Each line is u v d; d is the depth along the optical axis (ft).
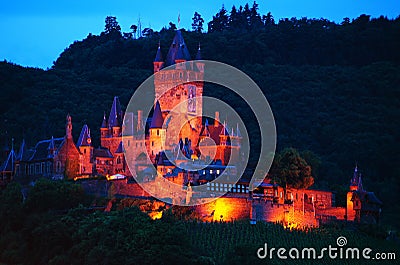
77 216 601.21
